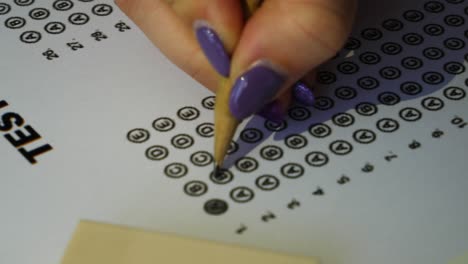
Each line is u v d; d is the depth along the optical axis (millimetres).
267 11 271
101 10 337
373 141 291
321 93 307
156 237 255
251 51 268
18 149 284
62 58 315
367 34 332
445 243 263
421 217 269
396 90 309
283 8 268
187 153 285
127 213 268
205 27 273
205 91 305
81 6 338
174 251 252
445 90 309
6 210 268
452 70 318
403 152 288
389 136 293
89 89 304
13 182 275
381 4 345
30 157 282
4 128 290
